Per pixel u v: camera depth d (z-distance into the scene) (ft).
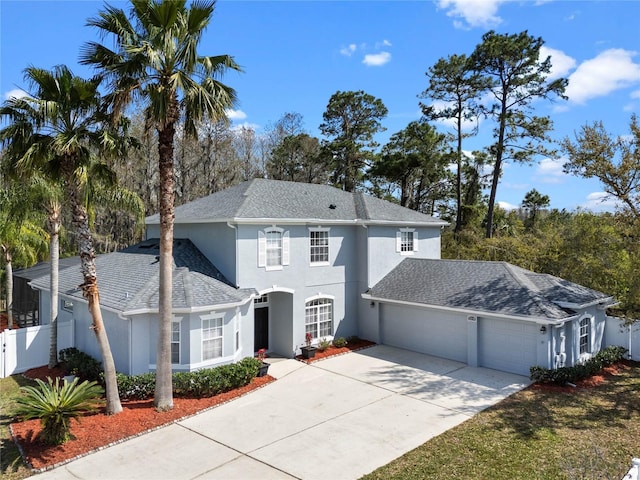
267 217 63.00
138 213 64.28
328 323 73.00
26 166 39.88
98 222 134.31
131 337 50.44
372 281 75.36
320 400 49.29
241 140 164.14
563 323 54.70
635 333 63.21
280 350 68.95
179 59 41.04
